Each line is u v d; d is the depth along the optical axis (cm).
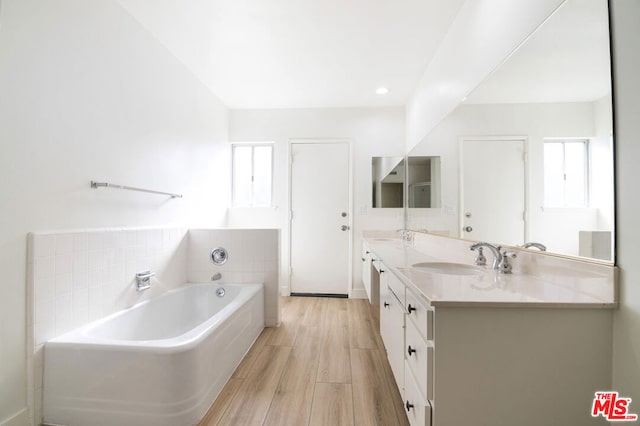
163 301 228
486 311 96
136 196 210
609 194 92
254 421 142
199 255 274
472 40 176
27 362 137
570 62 104
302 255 371
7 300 130
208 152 322
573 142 105
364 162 366
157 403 138
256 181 384
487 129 157
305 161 372
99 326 170
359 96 337
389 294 176
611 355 94
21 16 134
